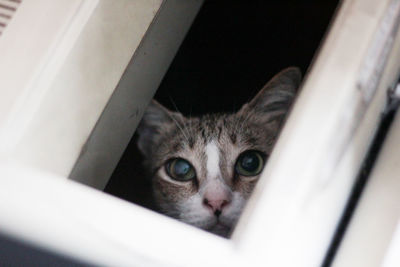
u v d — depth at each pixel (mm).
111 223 236
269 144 417
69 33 298
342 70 247
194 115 467
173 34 364
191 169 422
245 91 469
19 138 286
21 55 294
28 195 241
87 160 327
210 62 457
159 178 431
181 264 229
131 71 335
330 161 244
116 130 344
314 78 250
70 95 305
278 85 417
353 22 255
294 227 231
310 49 447
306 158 234
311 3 445
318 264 259
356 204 280
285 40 451
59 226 239
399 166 257
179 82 457
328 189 249
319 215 245
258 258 226
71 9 299
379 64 265
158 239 232
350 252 256
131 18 323
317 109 242
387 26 263
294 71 408
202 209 406
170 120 441
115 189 413
